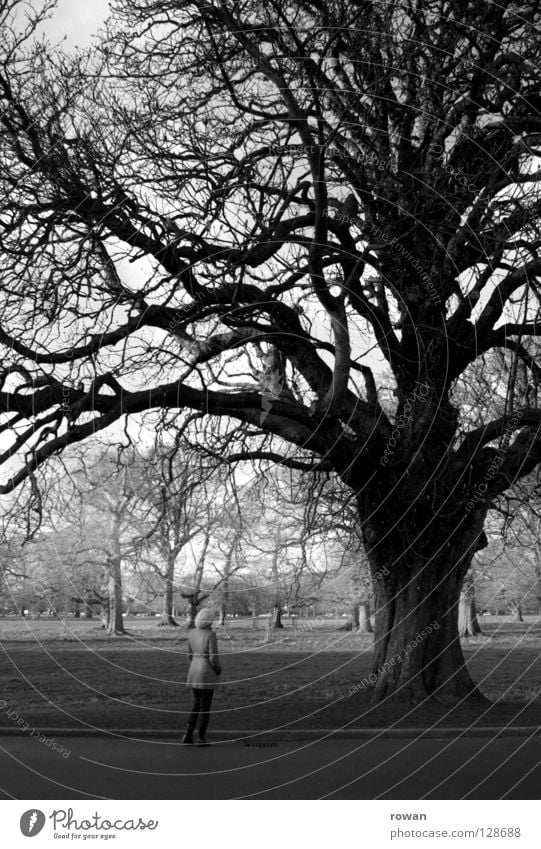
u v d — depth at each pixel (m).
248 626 62.84
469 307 15.39
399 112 15.07
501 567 52.81
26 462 13.53
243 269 13.30
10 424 13.38
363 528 15.95
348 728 12.67
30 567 45.22
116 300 13.72
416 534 15.47
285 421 15.40
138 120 13.78
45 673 28.66
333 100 14.55
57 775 9.07
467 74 14.67
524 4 14.46
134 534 40.62
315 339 16.52
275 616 62.12
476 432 15.71
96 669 30.27
